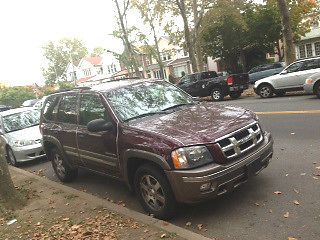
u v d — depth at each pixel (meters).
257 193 5.91
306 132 9.22
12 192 7.16
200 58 30.88
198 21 28.34
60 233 5.61
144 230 5.14
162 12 32.09
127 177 5.92
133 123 5.82
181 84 22.83
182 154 4.90
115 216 5.83
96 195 7.34
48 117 8.34
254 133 5.40
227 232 4.91
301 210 5.12
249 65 37.62
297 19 31.73
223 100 21.36
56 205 6.86
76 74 88.44
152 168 5.33
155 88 6.76
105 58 76.44
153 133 5.29
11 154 11.72
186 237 4.72
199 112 5.89
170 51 49.75
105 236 5.17
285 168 6.84
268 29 32.34
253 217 5.17
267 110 13.89
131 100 6.36
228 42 33.97
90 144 6.66
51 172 10.12
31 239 5.63
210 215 5.46
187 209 5.77
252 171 5.22
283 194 5.71
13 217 6.68
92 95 6.69
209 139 4.96
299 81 17.30
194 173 4.82
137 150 5.41
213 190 4.88
